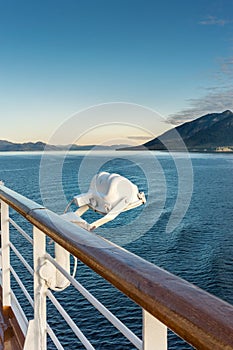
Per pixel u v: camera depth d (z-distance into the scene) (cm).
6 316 223
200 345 51
